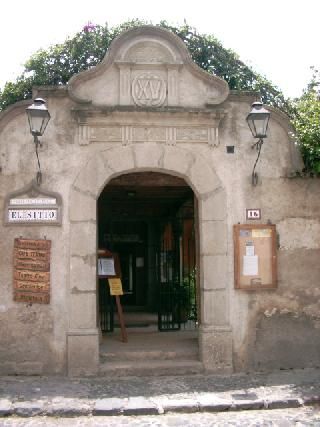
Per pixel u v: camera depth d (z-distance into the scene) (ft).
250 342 26.89
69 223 26.37
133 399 21.56
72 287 25.99
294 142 27.81
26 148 26.58
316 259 27.73
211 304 26.78
